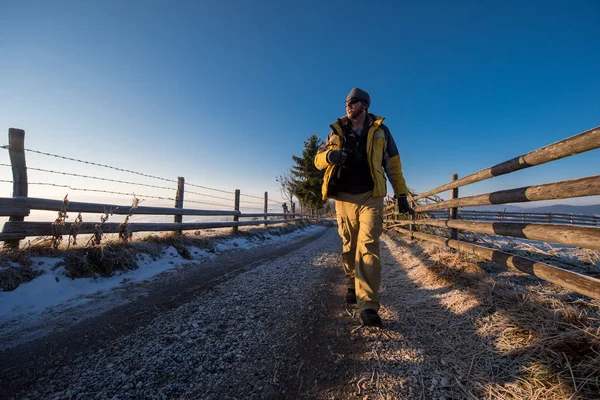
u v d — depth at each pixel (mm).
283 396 1282
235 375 1444
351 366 1507
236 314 2271
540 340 1394
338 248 6605
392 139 2395
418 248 4707
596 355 1225
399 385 1336
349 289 2480
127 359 1599
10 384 1374
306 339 1828
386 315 2170
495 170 2266
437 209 4211
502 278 2324
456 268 2713
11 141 3084
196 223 5746
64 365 1542
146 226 4457
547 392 1158
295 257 5184
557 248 3320
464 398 1221
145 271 3711
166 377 1424
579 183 1336
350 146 2244
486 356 1463
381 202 2172
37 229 3119
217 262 4621
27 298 2492
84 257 3217
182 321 2133
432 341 1708
